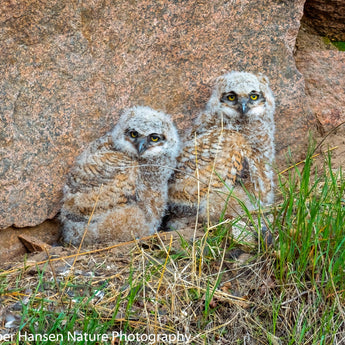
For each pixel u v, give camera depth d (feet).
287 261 35.50
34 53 38.63
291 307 34.27
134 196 41.29
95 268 37.01
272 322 33.94
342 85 53.88
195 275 35.50
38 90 39.32
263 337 33.42
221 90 44.83
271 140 46.01
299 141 50.98
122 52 42.42
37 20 38.01
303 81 50.01
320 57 55.16
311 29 57.52
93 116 42.29
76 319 32.45
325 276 35.04
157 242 39.91
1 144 38.01
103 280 35.78
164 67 44.73
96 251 38.93
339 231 35.22
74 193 40.86
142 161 41.91
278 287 35.22
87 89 41.47
